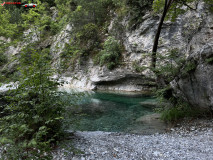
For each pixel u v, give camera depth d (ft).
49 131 11.25
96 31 64.08
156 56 21.67
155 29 45.73
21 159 8.63
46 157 8.52
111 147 11.04
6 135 9.77
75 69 63.57
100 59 56.54
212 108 15.64
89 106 30.40
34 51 11.31
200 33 23.77
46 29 72.43
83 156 9.55
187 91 18.34
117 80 50.42
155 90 24.20
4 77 11.18
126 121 21.16
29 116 10.93
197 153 9.71
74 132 15.06
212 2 25.52
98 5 69.87
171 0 23.66
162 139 13.00
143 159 9.24
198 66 16.51
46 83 11.33
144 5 50.14
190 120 17.42
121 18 58.18
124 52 54.75
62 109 11.76
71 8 74.23
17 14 78.33
